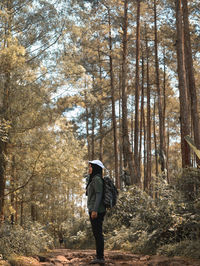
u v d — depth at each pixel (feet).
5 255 21.68
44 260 24.13
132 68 100.42
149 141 102.78
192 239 24.67
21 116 32.07
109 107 98.27
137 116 68.28
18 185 35.19
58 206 44.88
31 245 25.64
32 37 37.96
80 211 70.38
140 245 28.53
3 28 32.30
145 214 30.48
